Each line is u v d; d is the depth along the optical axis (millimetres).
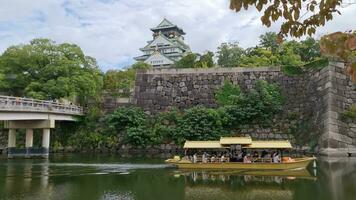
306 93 45875
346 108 41219
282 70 48344
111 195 21672
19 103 39500
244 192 22047
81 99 55000
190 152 36250
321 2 5203
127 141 48156
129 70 70000
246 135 45469
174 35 108312
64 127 53438
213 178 27781
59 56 54000
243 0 5016
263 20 5527
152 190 23125
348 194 20641
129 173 30703
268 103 45812
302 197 20250
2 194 21938
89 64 57344
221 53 71562
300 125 44781
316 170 30641
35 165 36750
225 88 49094
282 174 29359
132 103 52000
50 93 50781
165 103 50656
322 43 4848
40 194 21969
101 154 48625
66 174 30266
